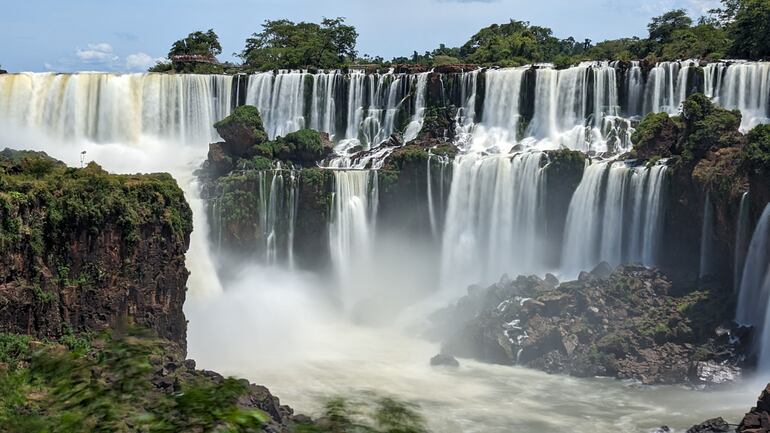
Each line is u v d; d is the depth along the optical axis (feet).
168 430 132.77
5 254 163.94
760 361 188.24
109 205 180.55
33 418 135.95
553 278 239.09
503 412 174.60
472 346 215.10
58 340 169.78
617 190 246.27
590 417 171.42
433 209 273.75
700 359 193.67
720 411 171.83
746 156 206.90
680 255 235.81
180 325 198.70
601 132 292.20
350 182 271.28
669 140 254.06
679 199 232.32
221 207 258.98
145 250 187.21
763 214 198.18
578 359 200.75
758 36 302.25
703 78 282.56
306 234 268.21
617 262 247.70
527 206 261.85
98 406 139.85
